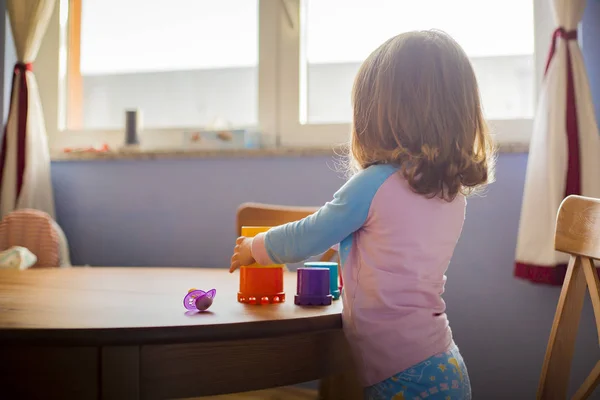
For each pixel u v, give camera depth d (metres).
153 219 2.21
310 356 0.76
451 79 0.93
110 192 2.25
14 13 2.22
